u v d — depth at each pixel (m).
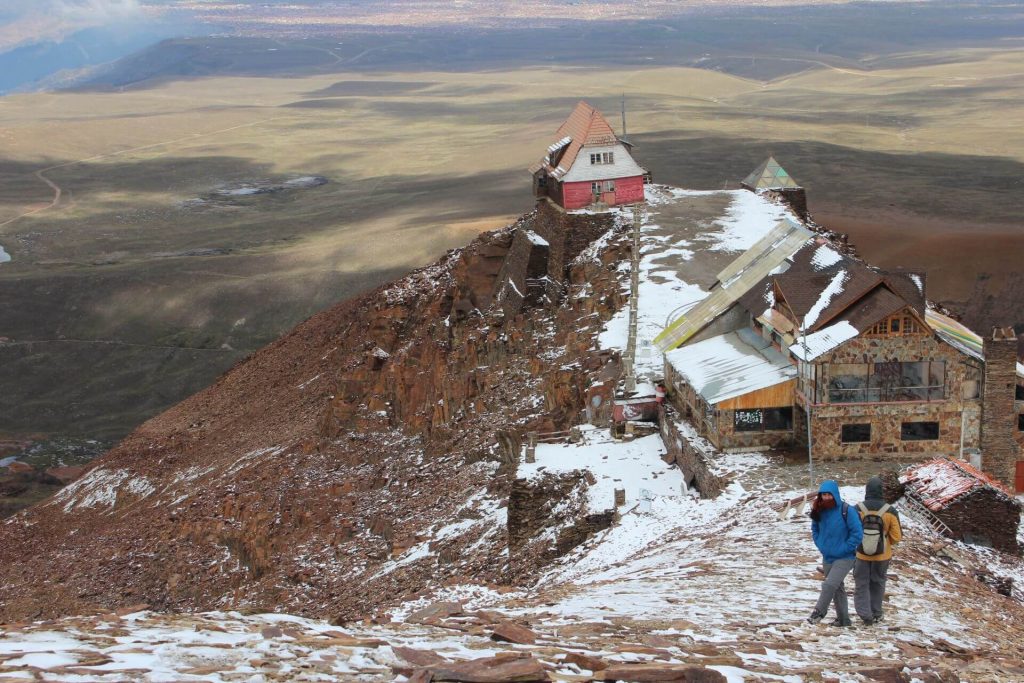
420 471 75.25
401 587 55.03
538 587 40.59
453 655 14.52
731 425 48.19
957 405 46.28
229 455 102.38
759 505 41.16
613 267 80.50
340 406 94.25
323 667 12.88
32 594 84.62
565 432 59.97
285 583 65.44
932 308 57.81
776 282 50.03
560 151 94.56
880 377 46.25
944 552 34.41
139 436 119.06
